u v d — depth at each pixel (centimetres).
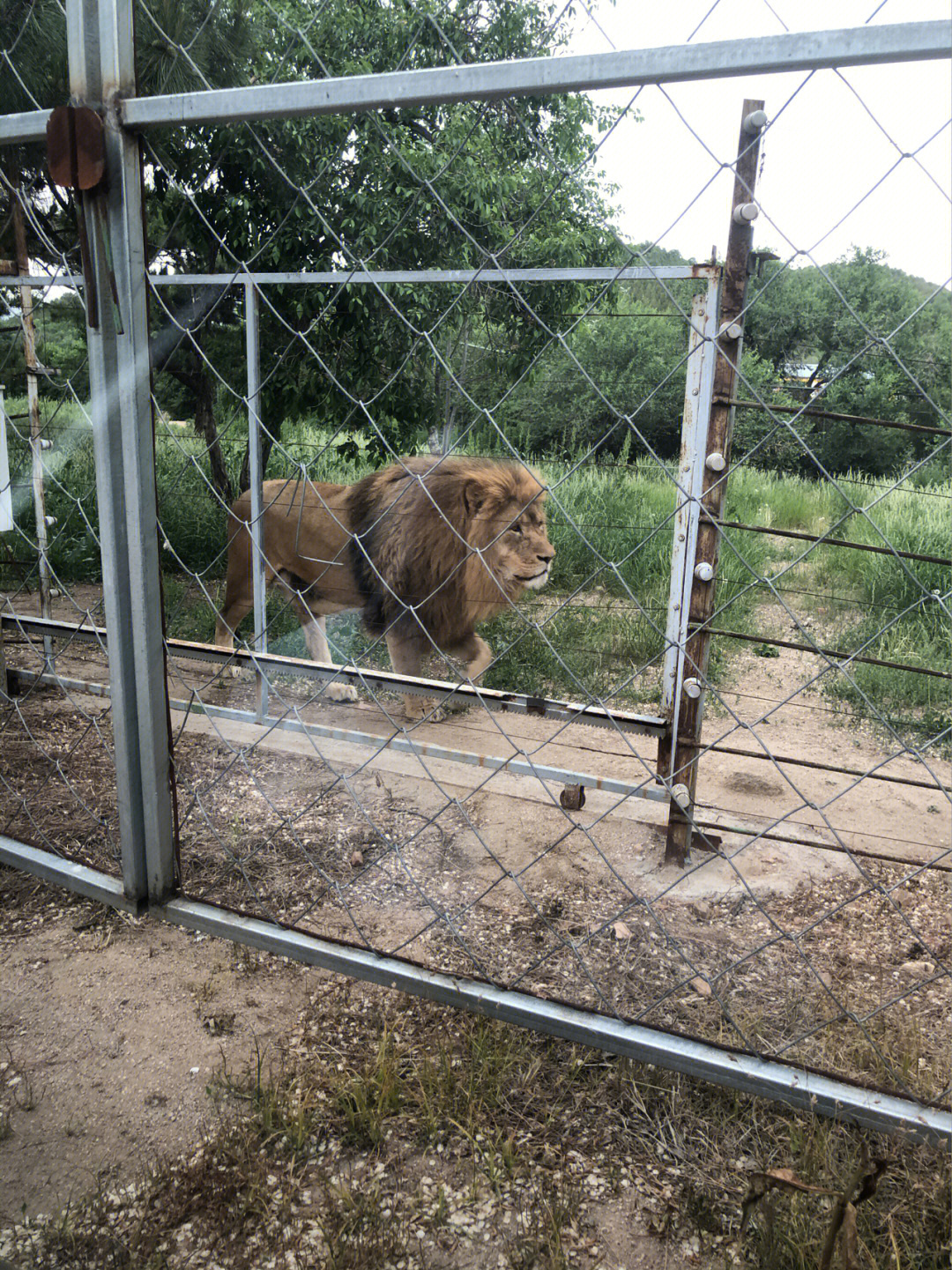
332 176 619
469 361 665
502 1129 210
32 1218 184
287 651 590
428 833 365
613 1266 175
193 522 728
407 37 578
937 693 553
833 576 804
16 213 402
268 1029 244
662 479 690
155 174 504
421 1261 175
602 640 605
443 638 516
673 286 423
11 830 342
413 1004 254
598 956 283
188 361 677
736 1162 200
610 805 400
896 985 272
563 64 162
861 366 1113
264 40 527
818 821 391
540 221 630
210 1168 196
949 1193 184
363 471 696
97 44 197
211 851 339
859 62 143
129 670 234
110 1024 245
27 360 477
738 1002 261
